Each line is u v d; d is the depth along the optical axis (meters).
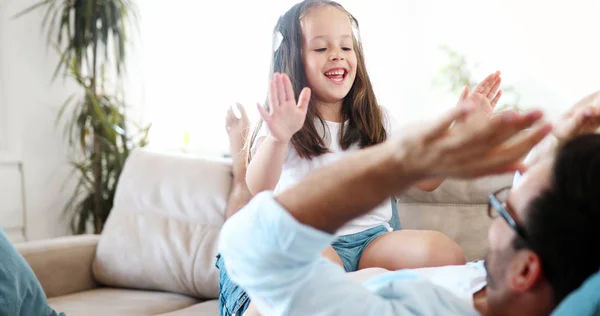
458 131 0.41
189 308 1.91
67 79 3.65
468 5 3.61
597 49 3.33
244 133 2.04
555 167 0.49
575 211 0.48
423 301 0.59
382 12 3.78
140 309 1.91
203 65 3.93
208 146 3.90
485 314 0.57
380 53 3.79
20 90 3.40
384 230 1.44
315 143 1.48
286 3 3.72
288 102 1.09
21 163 3.39
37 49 3.50
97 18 3.39
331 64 1.48
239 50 3.85
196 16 3.94
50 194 3.55
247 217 0.52
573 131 0.63
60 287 2.15
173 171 2.25
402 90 3.76
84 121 3.34
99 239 2.31
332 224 0.49
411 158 0.43
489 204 0.56
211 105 3.91
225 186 2.14
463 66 3.61
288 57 1.55
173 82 3.96
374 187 0.46
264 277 0.55
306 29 1.52
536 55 3.47
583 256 0.48
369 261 1.32
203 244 2.07
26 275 1.63
